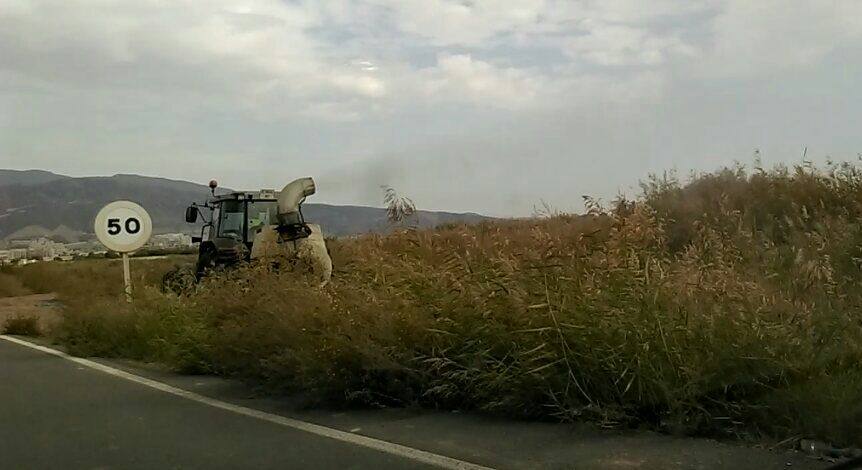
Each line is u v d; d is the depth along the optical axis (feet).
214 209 61.98
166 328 36.24
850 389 17.99
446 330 23.70
